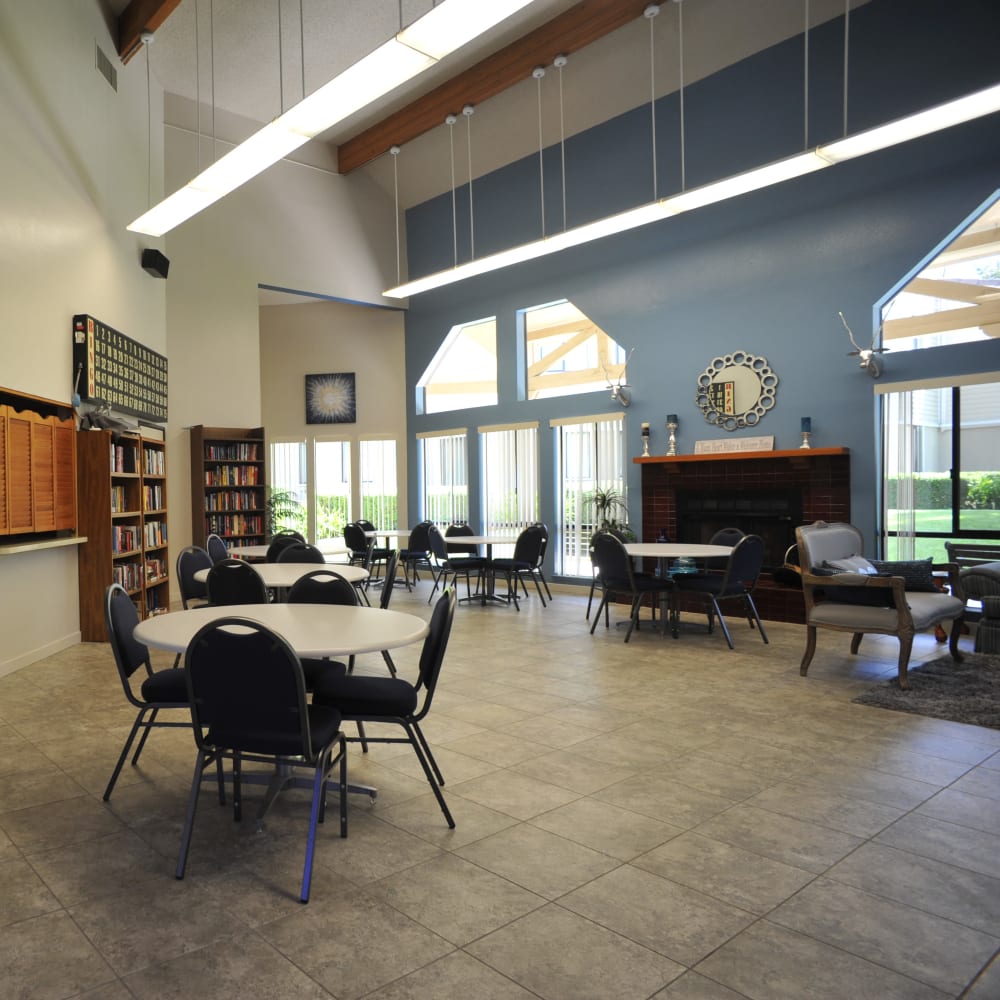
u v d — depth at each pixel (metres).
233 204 8.65
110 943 1.82
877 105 6.07
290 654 2.03
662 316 7.69
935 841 2.37
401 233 10.18
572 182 8.29
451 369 11.77
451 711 3.85
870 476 6.29
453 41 3.57
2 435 4.48
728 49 6.86
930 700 4.00
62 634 5.39
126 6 6.46
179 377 8.20
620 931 1.87
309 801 2.71
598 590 8.36
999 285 6.90
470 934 1.86
